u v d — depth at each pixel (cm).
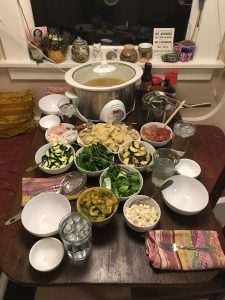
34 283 73
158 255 76
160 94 131
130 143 110
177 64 166
